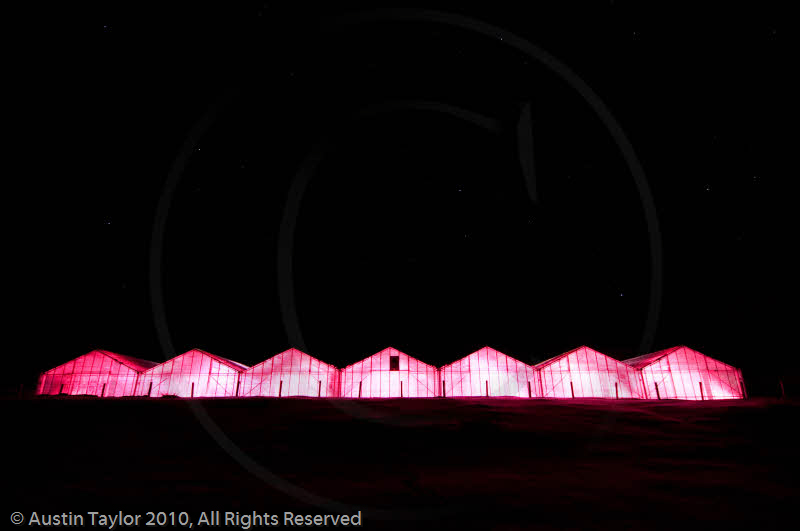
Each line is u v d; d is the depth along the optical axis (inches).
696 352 1173.7
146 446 453.1
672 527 224.8
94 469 355.9
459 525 228.2
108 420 594.9
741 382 1121.4
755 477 339.0
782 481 326.3
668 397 1138.0
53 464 372.2
